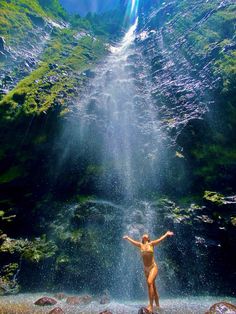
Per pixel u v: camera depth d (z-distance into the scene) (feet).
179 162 53.57
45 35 123.44
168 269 43.47
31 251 47.55
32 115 66.74
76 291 42.88
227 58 61.67
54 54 108.47
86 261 45.03
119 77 86.89
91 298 38.40
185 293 42.14
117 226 48.26
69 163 60.03
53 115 65.36
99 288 43.01
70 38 128.57
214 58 66.33
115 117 66.18
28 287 44.42
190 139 54.54
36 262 45.80
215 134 53.88
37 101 70.85
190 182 52.08
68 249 46.65
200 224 45.83
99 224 48.93
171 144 55.88
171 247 45.29
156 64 87.56
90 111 67.46
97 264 44.75
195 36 81.25
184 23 96.89
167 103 67.05
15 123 67.26
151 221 48.14
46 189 59.06
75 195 55.62
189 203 49.24
